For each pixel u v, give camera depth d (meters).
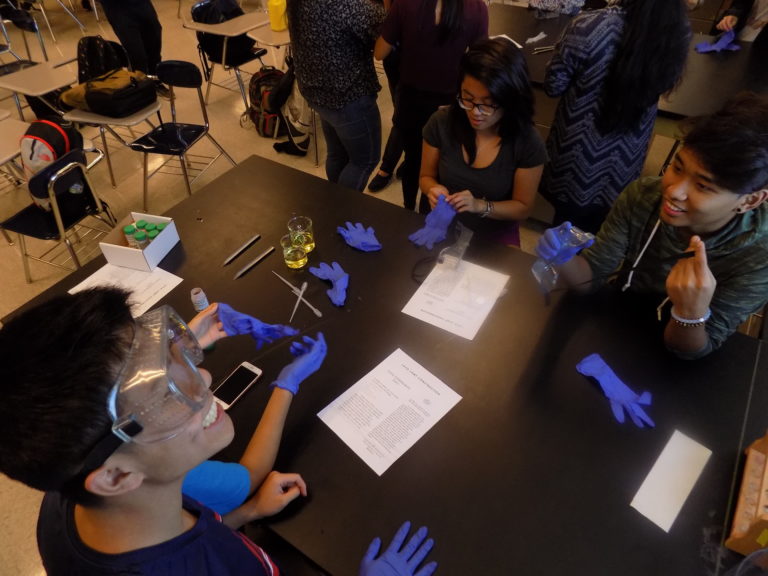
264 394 1.03
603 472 0.88
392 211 1.53
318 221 1.50
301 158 3.28
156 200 2.93
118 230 1.41
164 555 0.55
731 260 1.02
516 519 0.83
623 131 1.80
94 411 0.43
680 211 0.94
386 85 3.92
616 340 1.10
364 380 1.05
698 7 3.25
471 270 1.30
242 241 1.43
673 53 1.55
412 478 0.89
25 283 2.41
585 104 1.81
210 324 1.11
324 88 2.09
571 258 1.16
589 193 2.02
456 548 0.80
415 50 1.96
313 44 1.96
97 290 0.49
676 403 0.98
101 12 5.15
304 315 1.21
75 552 0.53
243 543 0.67
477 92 1.34
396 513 0.84
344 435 0.96
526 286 1.25
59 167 1.98
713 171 0.84
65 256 2.55
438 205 1.43
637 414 0.96
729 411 0.96
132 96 2.58
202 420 0.56
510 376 1.04
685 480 0.86
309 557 0.81
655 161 2.94
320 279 1.30
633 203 1.20
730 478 0.86
